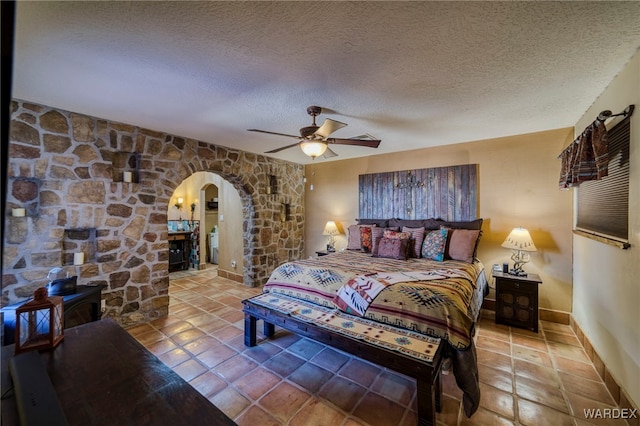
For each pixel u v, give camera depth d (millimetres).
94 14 1367
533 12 1359
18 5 1284
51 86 2154
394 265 3123
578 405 1887
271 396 1978
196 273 5707
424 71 1939
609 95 2123
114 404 872
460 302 2061
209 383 2115
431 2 1293
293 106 2562
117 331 1349
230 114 2771
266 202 4898
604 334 2219
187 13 1369
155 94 2301
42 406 822
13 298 2371
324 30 1503
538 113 2756
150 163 3260
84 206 2773
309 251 5707
